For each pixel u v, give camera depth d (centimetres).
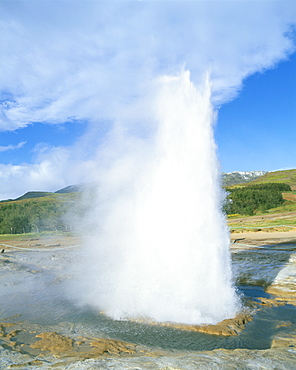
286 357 568
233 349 679
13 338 774
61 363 552
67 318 945
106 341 721
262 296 1148
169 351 668
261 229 3716
